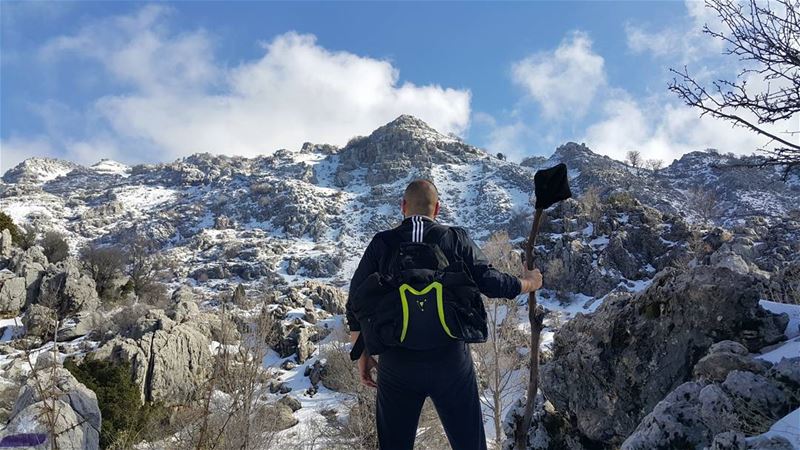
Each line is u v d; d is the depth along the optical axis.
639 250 55.28
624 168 187.88
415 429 2.44
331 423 27.50
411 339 2.24
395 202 175.25
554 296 53.91
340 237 154.00
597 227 58.78
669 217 59.38
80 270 51.38
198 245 146.12
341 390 32.22
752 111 5.48
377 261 2.53
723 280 6.24
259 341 14.42
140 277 61.72
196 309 41.00
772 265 41.66
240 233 160.12
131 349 30.77
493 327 25.20
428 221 2.59
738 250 44.28
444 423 2.45
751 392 4.50
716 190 127.81
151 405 26.05
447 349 2.35
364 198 181.38
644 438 4.70
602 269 53.16
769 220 56.97
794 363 4.68
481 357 25.84
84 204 195.88
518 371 28.80
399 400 2.37
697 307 6.36
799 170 5.62
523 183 185.12
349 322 2.68
